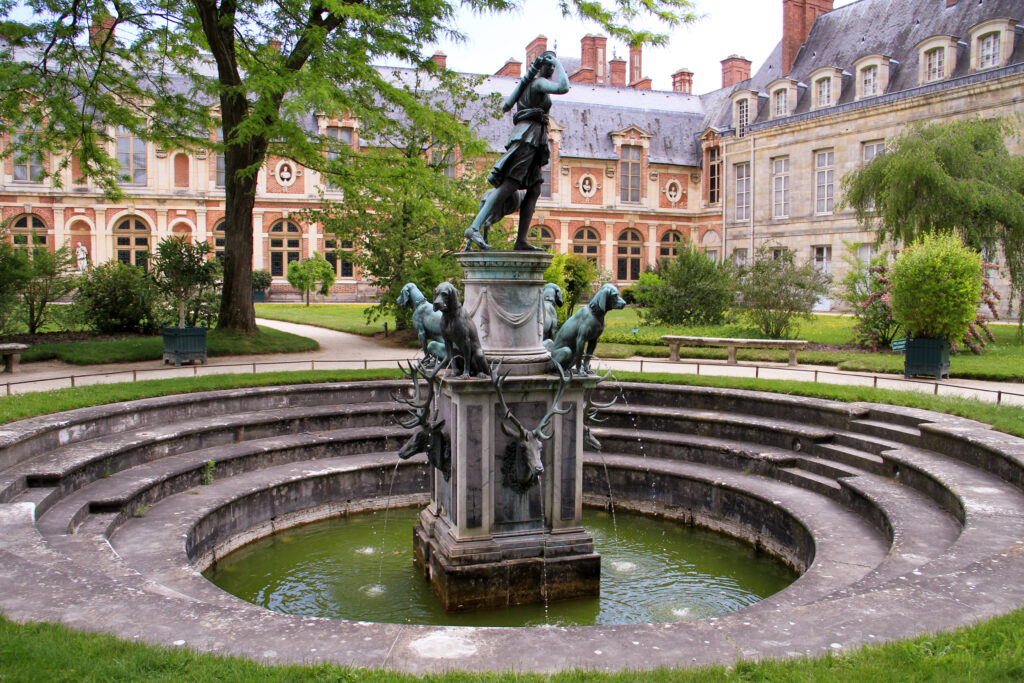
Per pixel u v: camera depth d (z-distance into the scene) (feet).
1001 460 27.76
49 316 76.69
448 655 14.14
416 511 37.22
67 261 75.20
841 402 38.81
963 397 41.01
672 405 43.21
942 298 49.98
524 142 26.14
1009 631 14.15
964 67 111.96
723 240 153.28
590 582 26.35
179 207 148.25
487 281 26.35
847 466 33.35
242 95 63.05
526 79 26.68
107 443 32.19
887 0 133.49
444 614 24.94
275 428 38.86
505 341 26.37
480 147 60.13
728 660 13.67
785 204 138.51
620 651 14.24
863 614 15.60
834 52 138.82
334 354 65.98
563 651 14.28
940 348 50.67
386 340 78.18
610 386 44.04
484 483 25.41
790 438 36.91
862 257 123.54
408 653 14.20
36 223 142.92
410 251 78.89
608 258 173.47
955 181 72.33
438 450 26.11
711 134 172.35
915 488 29.58
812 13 148.56
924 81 116.37
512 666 13.60
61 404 34.88
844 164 125.59
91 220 144.56
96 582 17.34
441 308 23.36
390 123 63.00
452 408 25.63
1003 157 76.07
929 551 22.90
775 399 39.68
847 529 27.78
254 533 32.40
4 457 27.37
